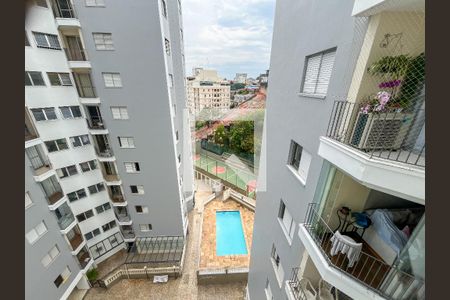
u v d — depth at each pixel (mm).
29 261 11211
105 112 14680
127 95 14328
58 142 14148
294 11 6668
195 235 22000
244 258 19312
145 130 15516
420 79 3186
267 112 9883
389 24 3254
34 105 12547
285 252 7680
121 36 12719
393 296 3404
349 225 4965
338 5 4301
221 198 28531
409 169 2848
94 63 13227
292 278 6547
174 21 17250
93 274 16453
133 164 16703
